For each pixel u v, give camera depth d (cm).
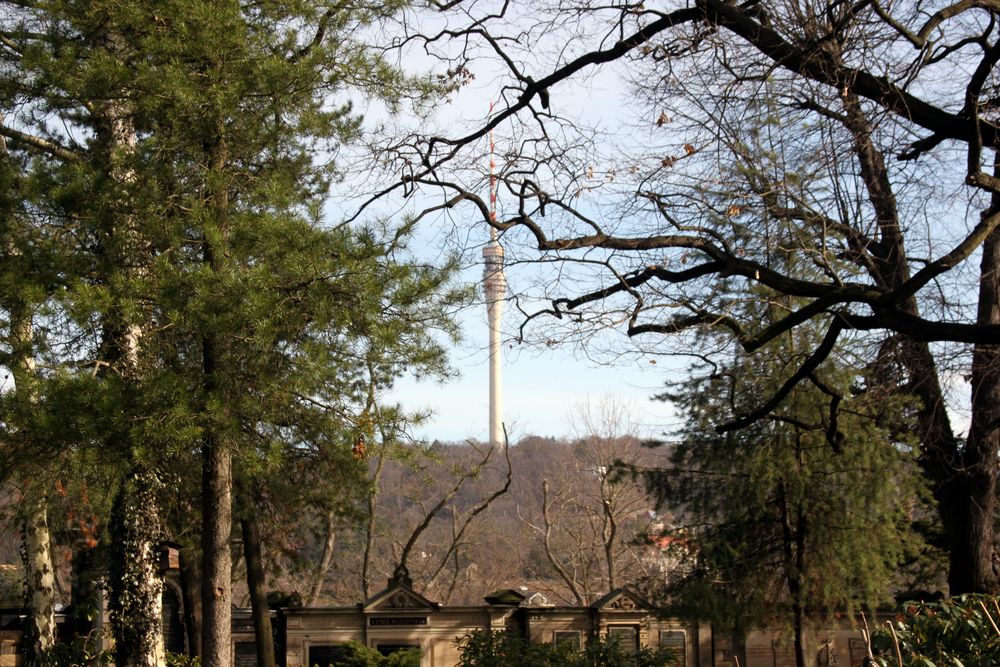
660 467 2620
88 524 2120
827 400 2217
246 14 1662
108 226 1510
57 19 1583
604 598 2817
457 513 5919
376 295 1446
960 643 834
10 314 1481
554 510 5978
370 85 1644
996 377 1744
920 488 2252
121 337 1512
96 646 2209
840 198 1313
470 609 2783
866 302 1216
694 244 1318
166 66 1506
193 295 1430
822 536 2302
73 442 1416
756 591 2383
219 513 1658
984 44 1236
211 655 1631
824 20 1273
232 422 1467
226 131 1582
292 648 2711
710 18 1279
